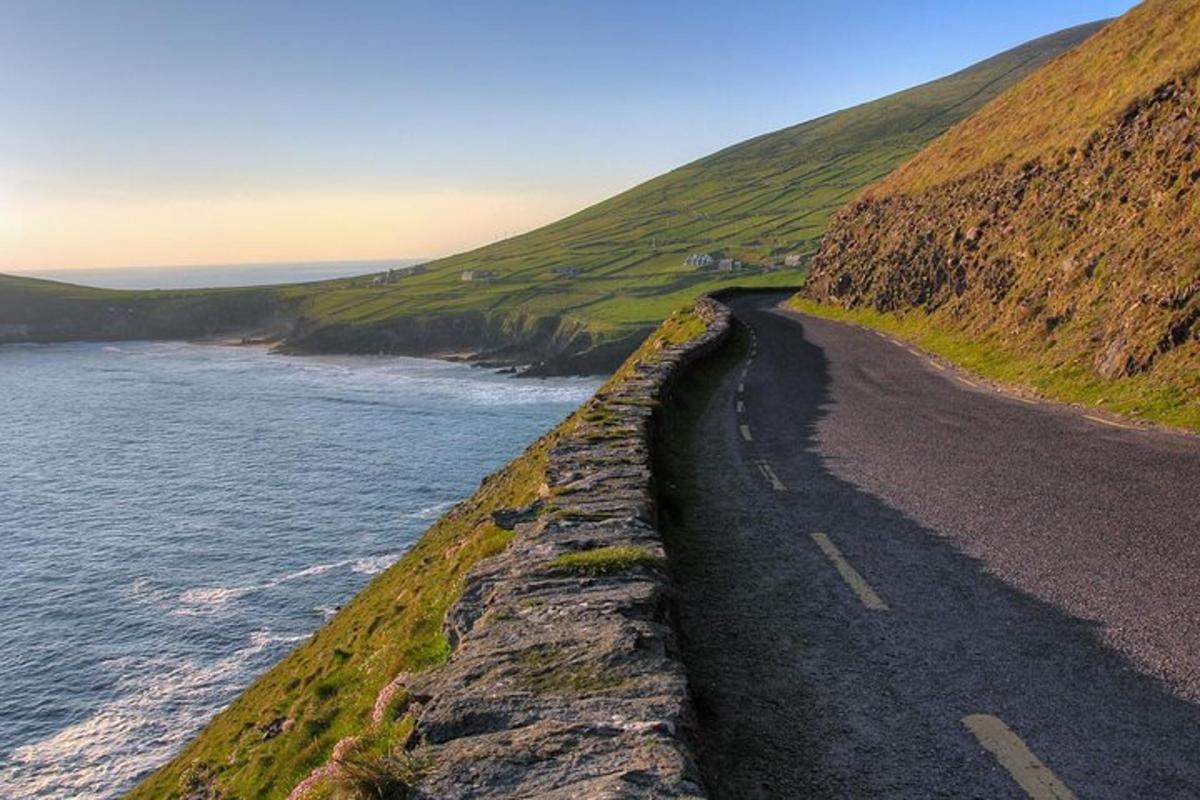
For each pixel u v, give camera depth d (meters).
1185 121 27.91
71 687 39.31
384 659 13.09
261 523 63.28
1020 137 44.81
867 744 5.99
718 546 11.27
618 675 5.34
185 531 61.81
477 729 4.84
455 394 129.00
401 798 4.16
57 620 46.56
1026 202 38.09
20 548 58.72
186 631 44.81
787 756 5.85
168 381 152.38
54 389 143.25
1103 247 28.86
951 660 7.39
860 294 58.25
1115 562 9.87
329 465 81.00
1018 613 8.43
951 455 16.59
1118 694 6.64
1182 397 19.97
